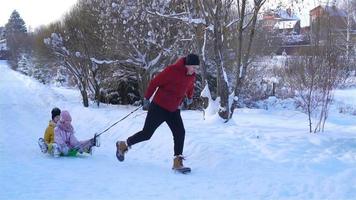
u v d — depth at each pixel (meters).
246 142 8.76
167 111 7.22
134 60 18.00
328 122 14.12
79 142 8.44
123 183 6.40
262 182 6.43
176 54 17.09
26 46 52.28
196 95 19.17
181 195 5.86
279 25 25.97
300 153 7.97
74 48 18.78
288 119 13.67
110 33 17.86
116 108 17.86
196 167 7.59
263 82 23.17
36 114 16.56
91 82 19.41
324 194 5.93
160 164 7.98
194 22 11.53
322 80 10.42
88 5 18.89
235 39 18.62
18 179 6.44
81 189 6.00
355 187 6.14
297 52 17.06
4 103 20.72
